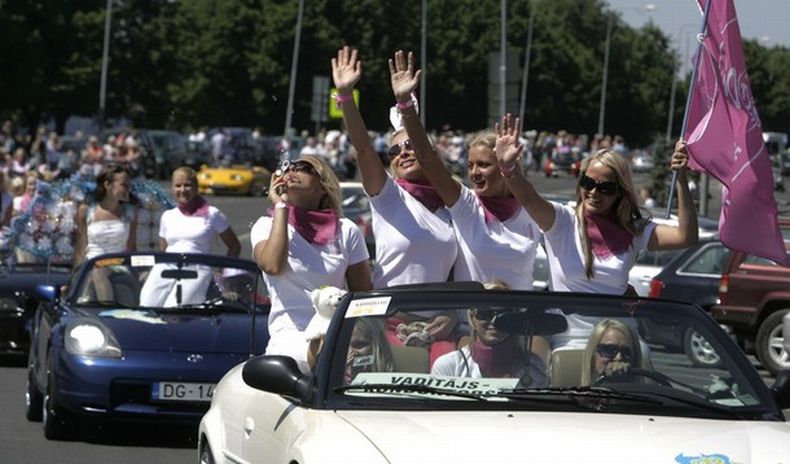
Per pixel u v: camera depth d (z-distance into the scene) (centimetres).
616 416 1347
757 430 1321
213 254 2980
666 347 1452
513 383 1417
